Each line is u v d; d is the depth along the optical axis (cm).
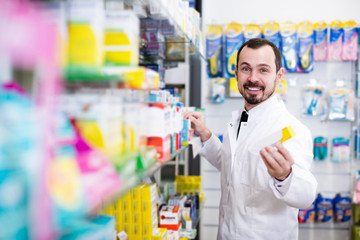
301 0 418
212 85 404
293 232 200
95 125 74
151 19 148
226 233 210
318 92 398
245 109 228
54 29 58
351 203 405
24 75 53
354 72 407
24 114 50
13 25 51
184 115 213
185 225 215
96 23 77
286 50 389
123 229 158
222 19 426
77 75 77
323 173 416
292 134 152
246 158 203
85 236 81
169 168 296
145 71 94
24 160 49
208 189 429
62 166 58
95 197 63
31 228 50
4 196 46
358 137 396
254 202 196
